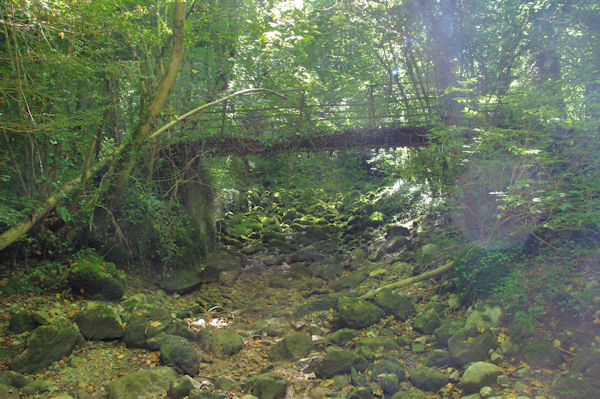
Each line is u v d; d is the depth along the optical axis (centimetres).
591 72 734
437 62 1048
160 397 515
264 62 1286
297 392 536
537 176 723
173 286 928
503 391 484
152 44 914
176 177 1093
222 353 636
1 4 523
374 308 721
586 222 617
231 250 1305
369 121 1140
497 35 991
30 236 735
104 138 919
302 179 1546
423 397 496
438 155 930
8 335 579
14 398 466
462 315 679
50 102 685
